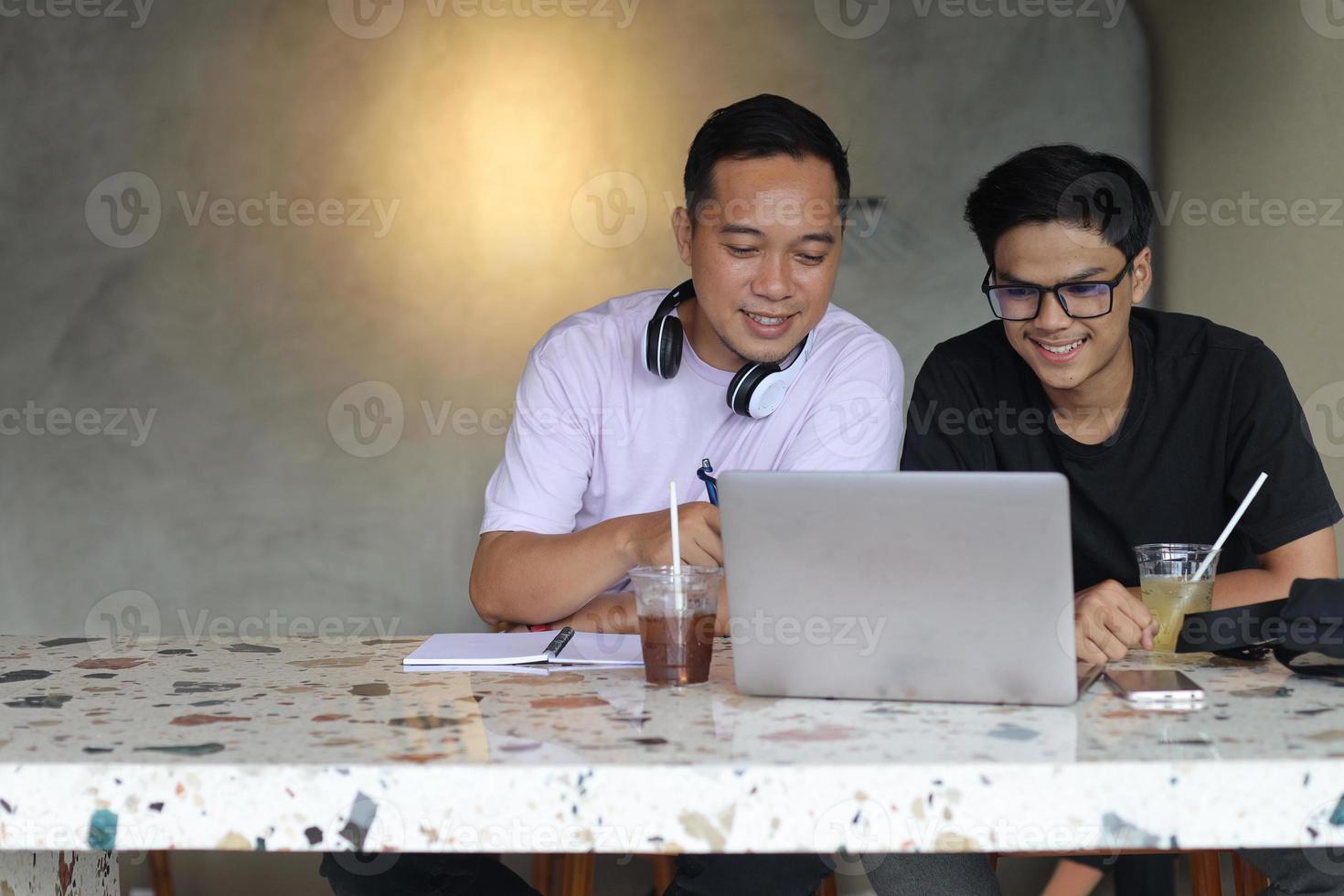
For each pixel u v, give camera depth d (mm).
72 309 4344
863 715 1083
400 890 1473
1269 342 3322
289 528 4332
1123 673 1218
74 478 4355
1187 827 892
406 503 4320
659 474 2016
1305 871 1307
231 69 4273
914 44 4203
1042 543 1058
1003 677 1102
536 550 1760
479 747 972
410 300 4293
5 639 1562
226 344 4324
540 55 4250
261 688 1229
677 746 969
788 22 4211
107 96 4297
